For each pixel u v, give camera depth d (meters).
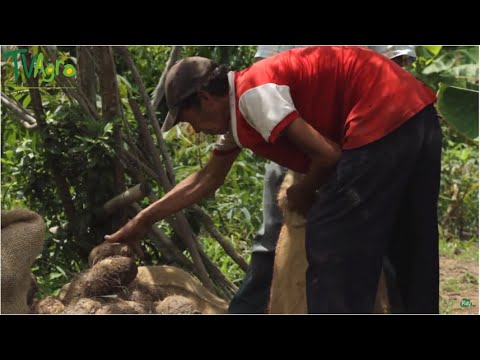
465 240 8.12
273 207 4.14
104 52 4.51
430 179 3.46
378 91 3.35
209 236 5.70
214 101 3.43
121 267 3.78
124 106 5.09
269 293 4.08
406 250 3.58
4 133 5.41
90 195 4.59
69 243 4.70
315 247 3.36
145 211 3.90
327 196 3.37
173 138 5.74
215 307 4.00
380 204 3.32
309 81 3.38
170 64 5.13
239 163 5.98
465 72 6.68
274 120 3.24
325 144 3.29
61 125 4.59
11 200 5.22
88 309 3.60
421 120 3.37
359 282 3.34
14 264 3.60
